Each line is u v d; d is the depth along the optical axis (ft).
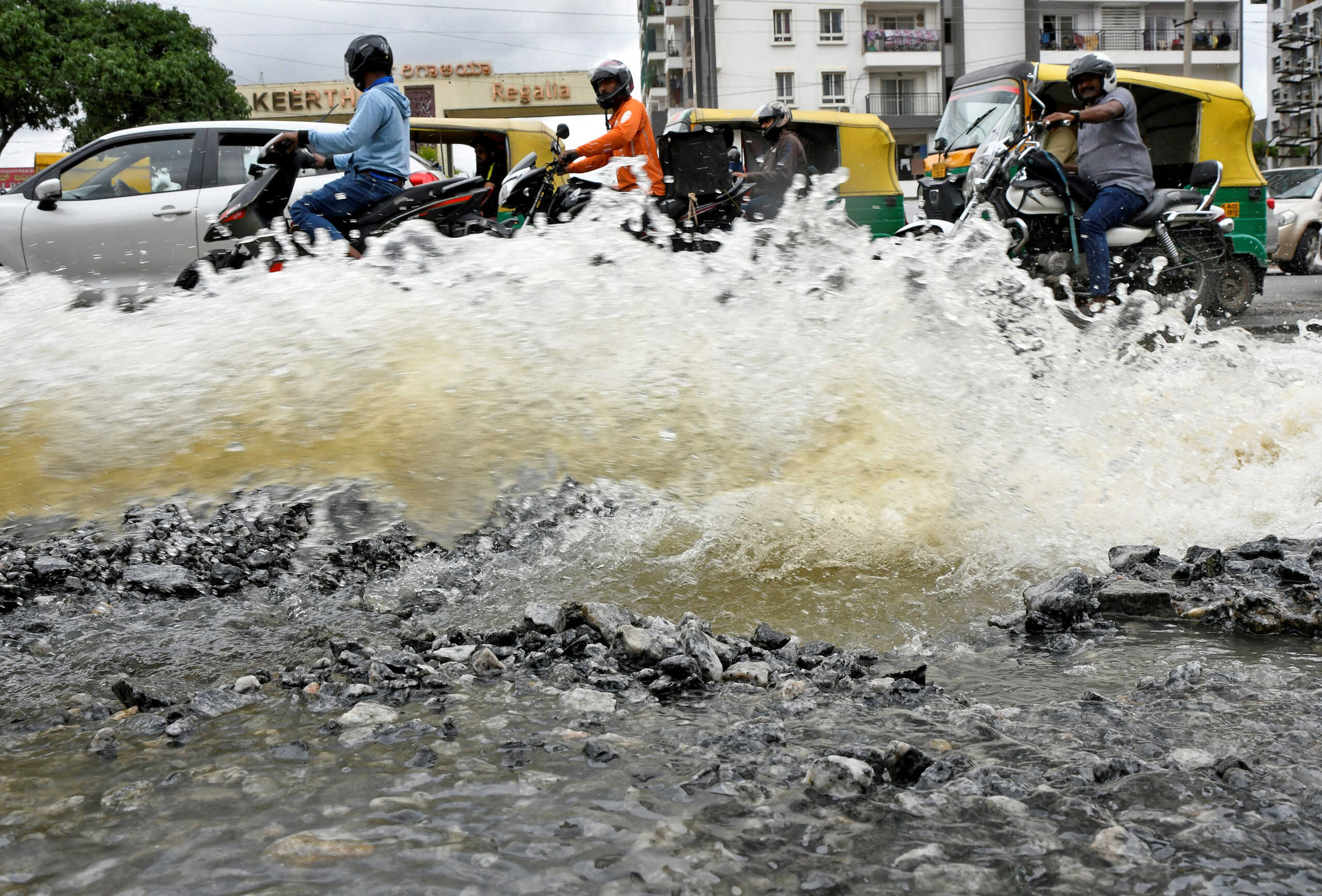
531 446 12.06
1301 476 12.34
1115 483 12.09
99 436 11.70
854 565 10.16
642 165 23.16
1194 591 9.05
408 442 12.06
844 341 13.60
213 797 5.22
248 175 26.68
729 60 157.17
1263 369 15.17
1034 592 8.80
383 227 19.62
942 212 26.35
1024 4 156.76
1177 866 4.39
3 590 9.51
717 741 5.91
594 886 4.27
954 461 12.23
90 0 104.12
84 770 5.67
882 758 5.46
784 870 4.40
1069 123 23.17
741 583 9.66
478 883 4.31
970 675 7.39
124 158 27.07
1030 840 4.63
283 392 12.24
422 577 10.07
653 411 12.59
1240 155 37.04
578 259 13.96
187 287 19.31
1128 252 25.04
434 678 7.12
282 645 8.25
